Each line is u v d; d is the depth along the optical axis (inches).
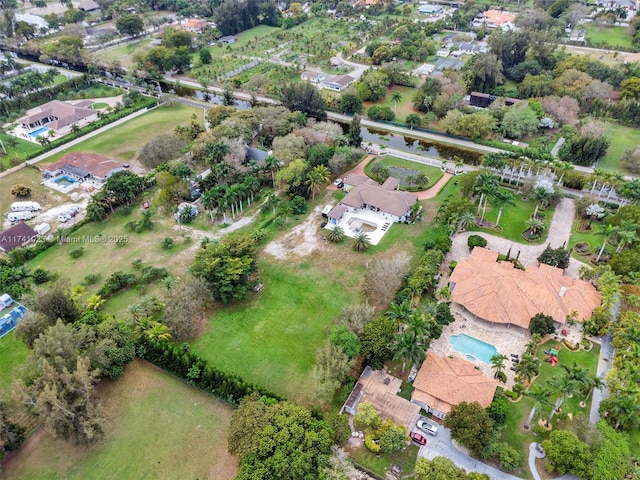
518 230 4379.9
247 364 3144.7
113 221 4650.6
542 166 5073.8
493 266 3693.4
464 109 6609.3
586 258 4020.7
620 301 3508.9
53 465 2603.3
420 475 2391.7
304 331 3380.9
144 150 5418.3
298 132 5541.3
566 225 4443.9
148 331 3169.3
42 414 2477.9
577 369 2600.9
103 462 2608.3
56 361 2630.4
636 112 6186.0
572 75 6771.7
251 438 2455.7
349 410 2827.3
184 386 3029.0
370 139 6363.2
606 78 6973.4
